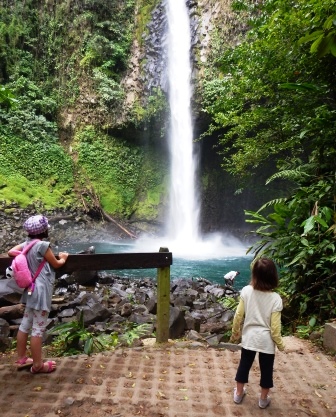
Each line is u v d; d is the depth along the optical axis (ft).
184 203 80.28
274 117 24.72
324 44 6.89
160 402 9.77
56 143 79.05
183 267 48.11
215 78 68.69
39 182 73.61
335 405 9.93
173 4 79.36
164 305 14.25
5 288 18.58
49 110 79.25
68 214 71.31
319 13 12.07
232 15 69.15
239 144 31.45
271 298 9.56
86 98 79.36
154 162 84.12
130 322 18.49
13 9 79.51
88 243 67.41
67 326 14.42
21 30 78.74
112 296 25.61
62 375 11.03
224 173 83.05
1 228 57.36
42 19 81.46
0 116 72.13
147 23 81.92
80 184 77.20
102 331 17.35
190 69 73.61
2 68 76.07
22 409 9.21
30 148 74.13
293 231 17.87
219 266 49.11
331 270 16.51
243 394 9.90
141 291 28.84
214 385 10.78
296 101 21.03
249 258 56.75
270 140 26.86
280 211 17.70
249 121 26.76
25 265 10.61
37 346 10.80
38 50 80.89
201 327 18.83
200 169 82.53
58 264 11.16
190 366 11.99
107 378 10.97
